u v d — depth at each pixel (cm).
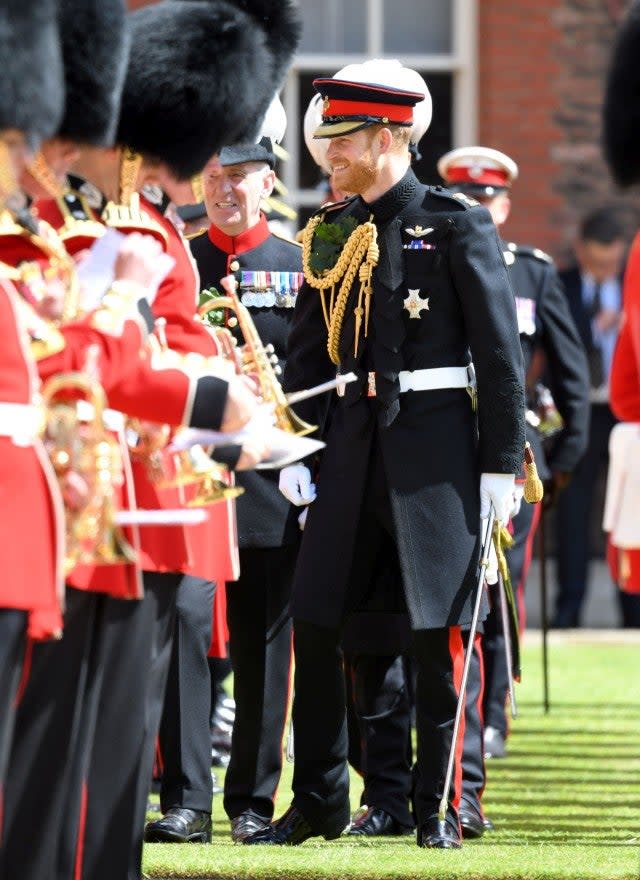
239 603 2322
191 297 1756
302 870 1902
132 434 1661
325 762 2120
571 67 5103
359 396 2069
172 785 2195
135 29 1689
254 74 1720
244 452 1650
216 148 1711
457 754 2070
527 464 2214
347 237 2100
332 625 2066
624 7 5094
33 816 1581
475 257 2033
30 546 1430
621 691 3622
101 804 1662
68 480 1467
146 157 1683
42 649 1574
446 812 2072
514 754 2895
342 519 2070
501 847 2091
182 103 1673
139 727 1673
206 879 1920
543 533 3247
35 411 1450
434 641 2044
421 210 2067
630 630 4734
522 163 5091
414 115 2155
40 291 1517
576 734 3098
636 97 1980
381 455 2059
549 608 5009
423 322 2052
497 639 2864
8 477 1427
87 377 1459
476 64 5106
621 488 2506
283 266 2405
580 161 5097
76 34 1546
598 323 4753
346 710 2211
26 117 1427
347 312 2088
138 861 1702
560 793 2548
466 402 2059
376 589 2148
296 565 2183
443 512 2027
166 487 1669
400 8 5116
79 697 1597
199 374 1569
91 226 1633
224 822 2430
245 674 2312
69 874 1638
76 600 1578
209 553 2048
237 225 2389
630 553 2503
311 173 4959
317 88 2088
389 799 2289
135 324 1526
